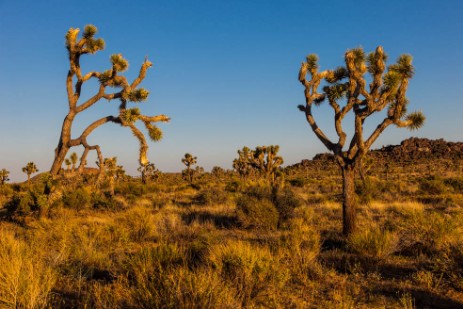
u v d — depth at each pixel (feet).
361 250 28.32
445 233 30.32
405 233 33.27
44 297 16.80
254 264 20.72
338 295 19.13
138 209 41.22
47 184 47.80
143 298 14.97
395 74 35.06
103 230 34.81
